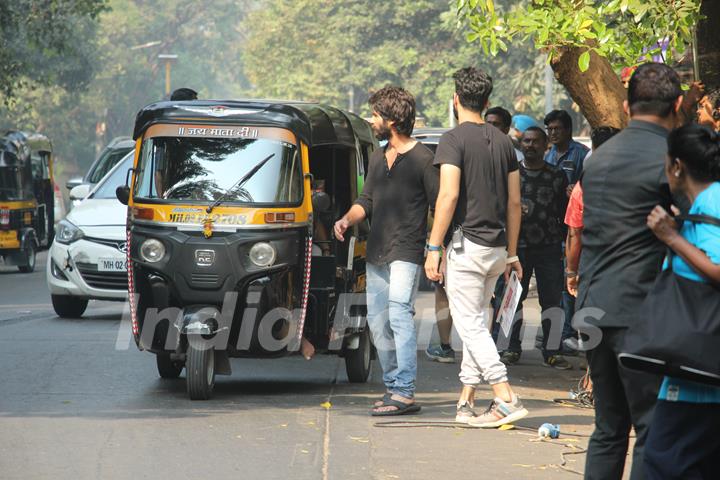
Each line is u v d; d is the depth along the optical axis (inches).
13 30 4394.7
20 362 1200.8
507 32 1031.0
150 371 1160.8
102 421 909.8
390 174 944.3
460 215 895.7
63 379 1104.2
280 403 1005.8
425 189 941.2
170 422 910.4
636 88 612.1
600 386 625.6
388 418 936.9
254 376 1172.5
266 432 877.8
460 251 890.1
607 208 604.4
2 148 2682.1
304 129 1045.2
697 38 1045.2
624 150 604.4
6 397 1008.9
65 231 1606.8
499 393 900.6
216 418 929.5
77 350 1290.6
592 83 1071.6
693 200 561.3
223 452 810.2
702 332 536.7
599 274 607.2
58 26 3927.2
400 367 948.6
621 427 625.9
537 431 895.1
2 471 751.7
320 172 1162.6
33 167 3132.4
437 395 1056.8
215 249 1008.9
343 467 772.0
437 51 6417.3
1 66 4047.7
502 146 899.4
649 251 596.7
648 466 555.5
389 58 6466.5
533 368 1235.2
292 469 765.3
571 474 761.6
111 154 2102.6
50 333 1443.2
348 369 1133.1
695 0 1008.9
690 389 545.3
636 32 1047.0
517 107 4751.5
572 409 995.3
